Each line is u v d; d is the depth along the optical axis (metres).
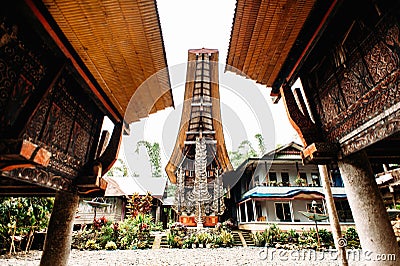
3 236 9.55
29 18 2.23
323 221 14.65
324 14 2.71
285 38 3.16
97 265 7.66
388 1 2.25
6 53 2.24
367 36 2.58
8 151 1.99
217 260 8.48
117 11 2.60
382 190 8.74
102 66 3.25
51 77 2.65
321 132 3.54
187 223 13.12
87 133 3.83
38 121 2.71
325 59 3.33
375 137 2.54
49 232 3.64
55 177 3.09
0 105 2.17
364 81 2.69
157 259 8.65
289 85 3.76
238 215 17.42
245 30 3.13
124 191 14.60
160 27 2.90
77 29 2.70
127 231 12.51
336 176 17.11
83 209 15.77
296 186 15.85
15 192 4.54
